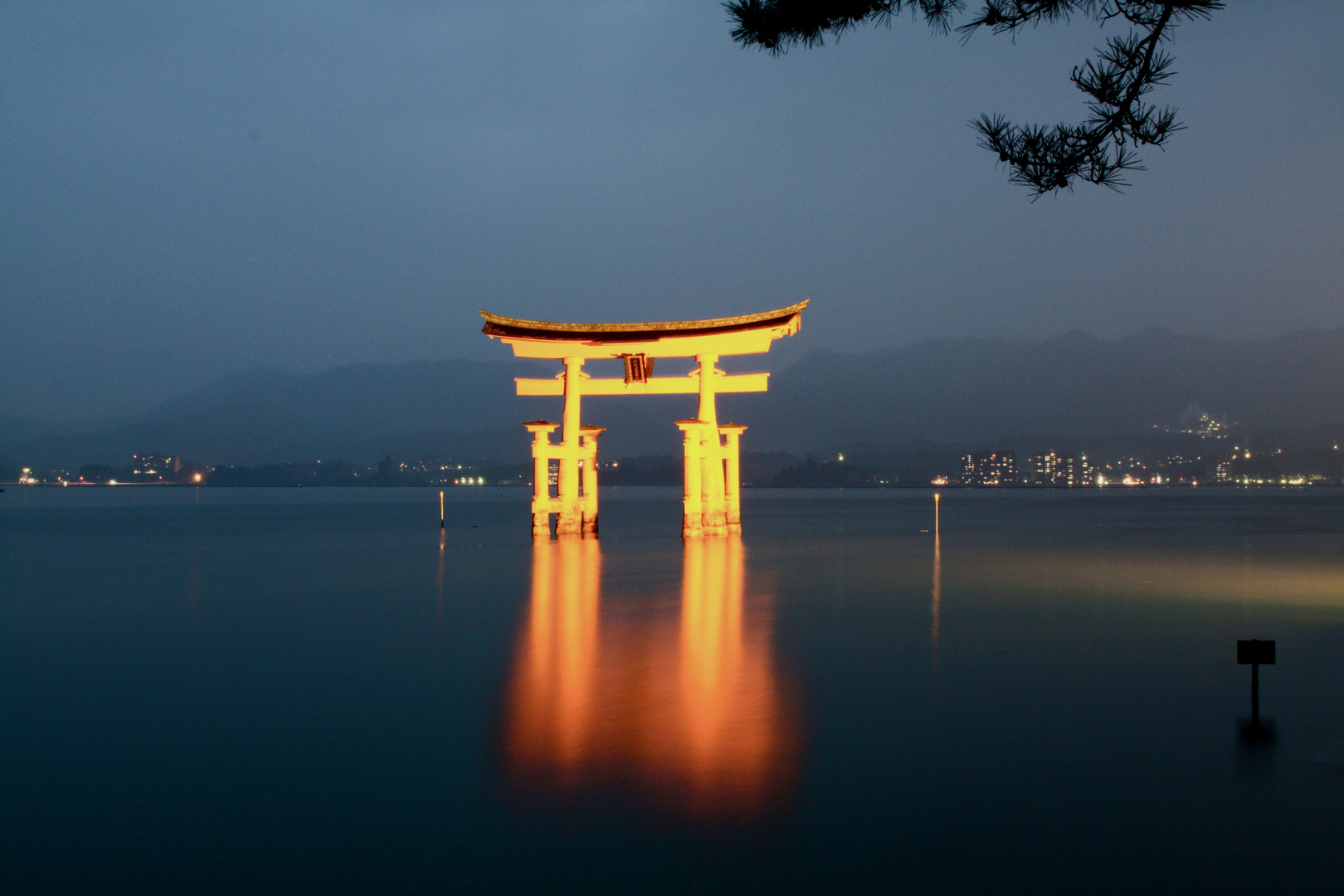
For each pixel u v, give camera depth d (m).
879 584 21.58
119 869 5.91
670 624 15.59
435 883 5.66
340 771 7.78
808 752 8.14
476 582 22.56
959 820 6.58
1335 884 5.56
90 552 34.31
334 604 18.64
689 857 6.00
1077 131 7.16
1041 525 53.19
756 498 147.75
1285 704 9.84
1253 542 37.88
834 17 7.69
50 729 9.18
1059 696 10.23
